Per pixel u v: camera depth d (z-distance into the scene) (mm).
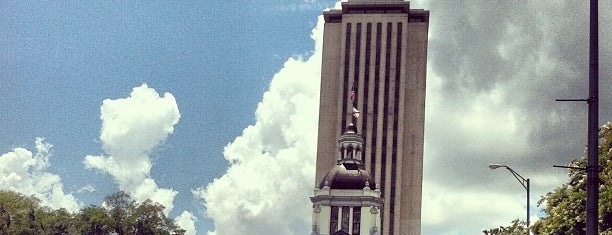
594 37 28234
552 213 65188
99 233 136500
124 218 138750
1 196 128750
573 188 64312
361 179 170875
